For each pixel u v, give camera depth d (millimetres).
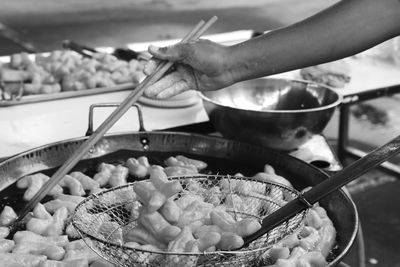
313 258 1149
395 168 2541
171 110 1960
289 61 1240
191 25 5480
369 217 2783
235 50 1243
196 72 1280
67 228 1286
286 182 1430
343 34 1214
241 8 6094
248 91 1787
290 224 1079
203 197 1276
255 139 1578
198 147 1646
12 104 1977
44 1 6016
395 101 3781
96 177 1509
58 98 2062
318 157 1642
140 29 5285
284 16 5840
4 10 5609
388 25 1209
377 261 2477
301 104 1753
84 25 5316
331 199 1355
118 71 2295
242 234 1029
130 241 1096
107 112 1960
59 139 1738
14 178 1489
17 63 2346
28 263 1146
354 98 2127
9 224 1307
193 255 948
